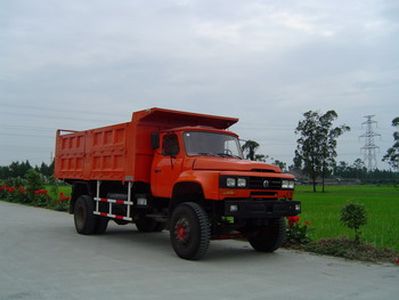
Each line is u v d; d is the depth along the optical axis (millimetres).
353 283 7215
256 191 9125
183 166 9797
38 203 24109
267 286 6867
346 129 74375
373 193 57656
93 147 12859
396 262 8992
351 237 11391
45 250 9711
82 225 12648
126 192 11977
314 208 24578
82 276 7234
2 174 62562
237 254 10031
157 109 10430
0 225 14383
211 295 6215
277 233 10078
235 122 11750
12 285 6520
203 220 8867
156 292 6309
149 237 12547
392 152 87562
